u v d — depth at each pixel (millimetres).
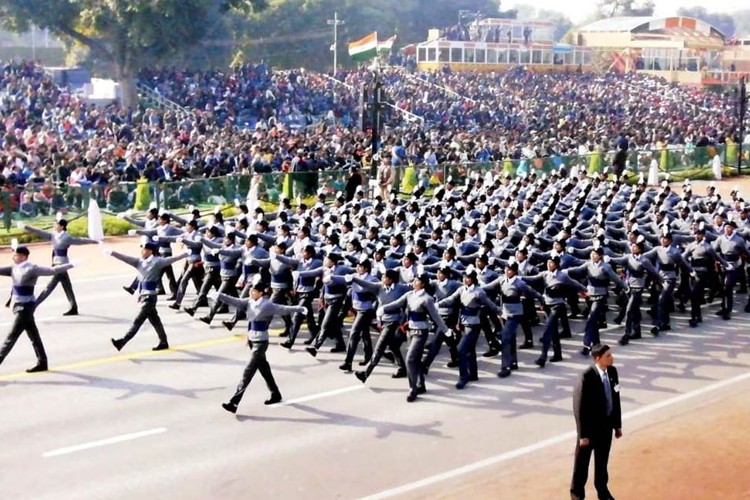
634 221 27609
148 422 16969
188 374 19688
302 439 16375
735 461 15664
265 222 25922
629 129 63062
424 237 25016
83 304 25453
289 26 95500
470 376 19734
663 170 53438
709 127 68188
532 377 20078
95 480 14555
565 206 30922
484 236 25109
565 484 14664
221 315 24453
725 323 24938
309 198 40469
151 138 47438
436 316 18156
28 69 60250
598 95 84812
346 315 21703
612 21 116125
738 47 116250
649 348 22406
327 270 20750
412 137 52219
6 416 17078
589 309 23547
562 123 63000
